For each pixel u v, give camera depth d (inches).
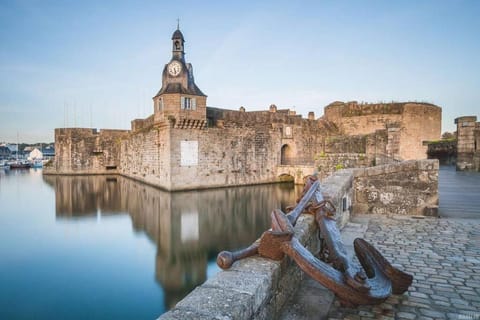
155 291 422.0
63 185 1395.2
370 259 123.9
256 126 1306.6
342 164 601.6
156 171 1179.9
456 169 604.1
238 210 895.1
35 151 3383.4
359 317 116.0
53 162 1774.1
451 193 363.3
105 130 1784.0
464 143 594.9
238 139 1248.8
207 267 508.1
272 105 1635.1
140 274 478.3
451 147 833.5
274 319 104.0
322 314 114.0
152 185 1224.8
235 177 1241.4
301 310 116.0
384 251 194.5
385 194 303.1
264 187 1262.3
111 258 542.6
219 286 84.9
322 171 625.3
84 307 379.9
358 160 584.7
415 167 293.3
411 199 295.1
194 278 465.1
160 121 1118.4
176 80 1093.8
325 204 146.8
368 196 307.3
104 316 357.7
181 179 1087.0
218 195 1070.4
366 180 308.0
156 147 1169.4
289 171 1330.0
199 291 82.0
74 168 1740.9
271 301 99.0
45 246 605.3
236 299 76.8
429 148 927.0
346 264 104.0
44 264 515.5
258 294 84.8
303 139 1471.5
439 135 1529.3
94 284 442.3
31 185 1418.6
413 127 1439.5
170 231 702.5
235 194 1098.7
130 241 634.2
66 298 401.4
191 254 565.0
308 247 143.9
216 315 68.3
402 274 121.8
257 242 114.4
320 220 137.6
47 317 354.6
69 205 995.3
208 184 1160.2
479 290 140.2
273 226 106.0
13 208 958.4
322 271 94.2
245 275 92.6
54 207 971.3
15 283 443.2
